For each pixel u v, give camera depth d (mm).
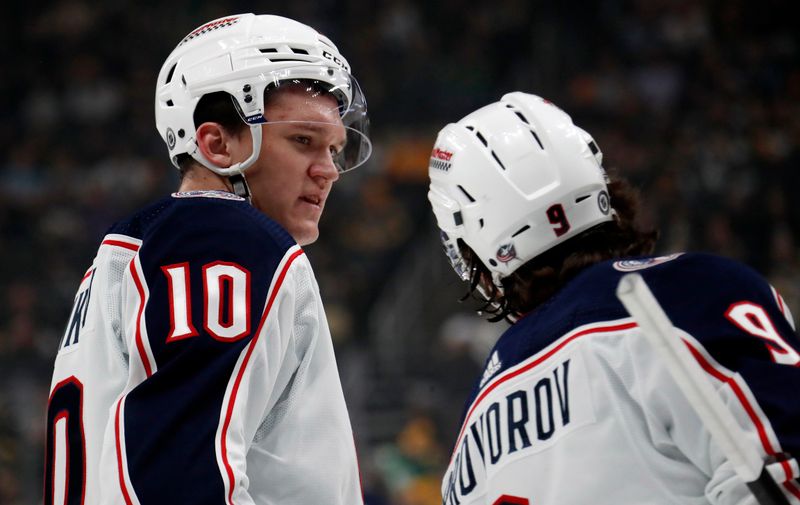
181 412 6430
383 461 32375
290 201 7707
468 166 6953
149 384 6539
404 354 39000
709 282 6008
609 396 5992
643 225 6996
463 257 7270
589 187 6703
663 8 49688
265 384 6820
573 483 5961
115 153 47156
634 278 5273
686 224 35375
